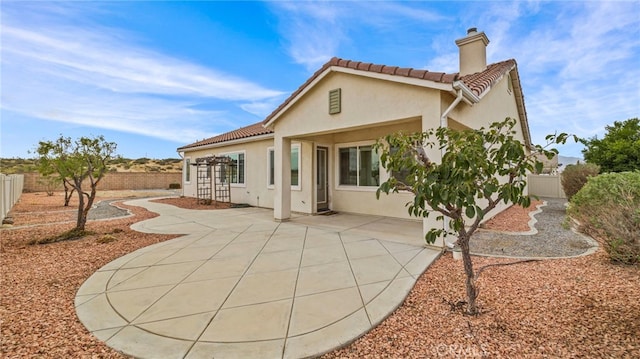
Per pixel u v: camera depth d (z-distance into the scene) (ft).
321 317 11.51
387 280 15.24
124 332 10.62
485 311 11.60
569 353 8.86
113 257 19.94
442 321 11.03
